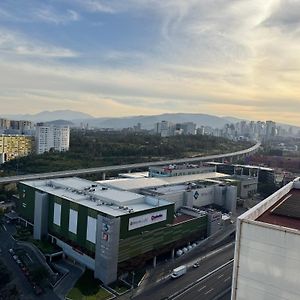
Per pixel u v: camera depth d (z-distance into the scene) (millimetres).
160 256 62500
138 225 55688
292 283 17047
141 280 52594
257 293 18172
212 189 95000
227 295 48156
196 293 48656
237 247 18812
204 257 62562
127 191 72438
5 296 44406
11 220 77125
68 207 61406
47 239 66375
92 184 77188
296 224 20547
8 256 59000
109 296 47219
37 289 47625
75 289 48844
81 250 57312
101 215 52875
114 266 51312
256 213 21484
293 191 30672
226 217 83312
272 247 17578
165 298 47031
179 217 72562
